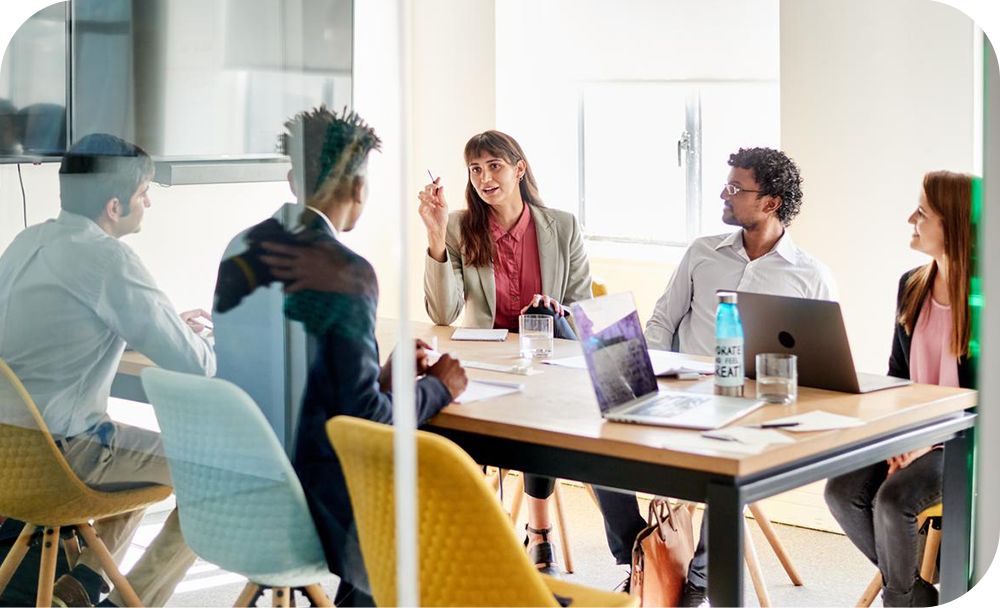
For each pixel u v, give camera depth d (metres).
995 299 3.24
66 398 2.84
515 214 4.14
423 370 2.82
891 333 4.07
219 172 2.70
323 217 2.65
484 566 2.20
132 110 2.77
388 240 2.66
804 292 3.72
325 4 2.70
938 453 3.24
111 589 2.82
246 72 2.73
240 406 2.65
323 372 2.58
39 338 2.84
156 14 2.74
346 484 2.50
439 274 4.04
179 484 2.74
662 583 3.19
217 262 2.69
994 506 3.15
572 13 5.30
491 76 5.38
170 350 2.71
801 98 4.18
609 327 2.74
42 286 2.82
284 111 2.70
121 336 2.77
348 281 2.59
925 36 3.90
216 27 2.72
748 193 3.69
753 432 2.47
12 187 2.85
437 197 4.03
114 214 2.76
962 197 3.28
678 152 5.11
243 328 2.66
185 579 2.74
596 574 4.02
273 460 2.63
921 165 3.95
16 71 2.83
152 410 2.76
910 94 3.95
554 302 3.96
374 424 2.31
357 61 2.67
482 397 2.86
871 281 4.09
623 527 3.56
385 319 2.70
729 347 2.80
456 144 5.35
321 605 2.59
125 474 2.79
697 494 2.34
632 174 5.27
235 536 2.67
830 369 2.86
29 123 2.82
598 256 5.30
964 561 3.06
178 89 2.75
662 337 3.88
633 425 2.56
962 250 3.26
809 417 2.59
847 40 4.07
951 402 2.82
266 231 2.67
